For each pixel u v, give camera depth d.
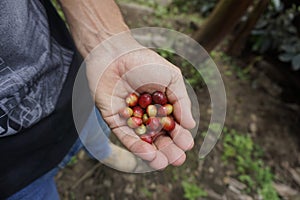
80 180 0.48
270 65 0.71
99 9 0.25
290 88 0.69
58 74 0.26
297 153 0.60
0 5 0.19
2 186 0.26
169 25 0.75
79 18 0.25
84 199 0.47
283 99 0.68
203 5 0.81
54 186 0.33
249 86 0.69
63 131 0.28
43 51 0.24
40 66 0.23
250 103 0.65
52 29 0.26
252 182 0.54
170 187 0.50
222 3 0.53
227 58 0.72
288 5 0.67
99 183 0.48
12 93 0.22
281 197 0.54
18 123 0.23
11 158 0.25
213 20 0.54
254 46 0.71
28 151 0.26
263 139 0.61
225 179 0.54
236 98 0.66
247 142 0.59
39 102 0.24
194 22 0.76
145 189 0.49
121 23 0.26
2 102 0.22
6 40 0.20
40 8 0.24
